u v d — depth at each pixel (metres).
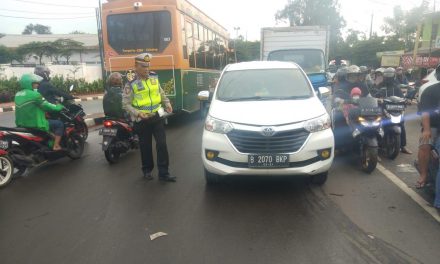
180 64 10.44
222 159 5.04
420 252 3.65
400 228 4.16
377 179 5.86
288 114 5.09
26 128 6.57
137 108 5.78
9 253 3.81
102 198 5.31
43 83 7.45
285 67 6.70
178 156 7.53
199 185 5.72
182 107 10.62
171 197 5.25
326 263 3.48
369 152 6.04
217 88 6.36
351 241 3.89
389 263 3.47
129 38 10.52
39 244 3.99
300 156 4.90
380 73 7.89
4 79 23.08
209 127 5.21
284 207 4.80
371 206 4.80
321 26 13.42
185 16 11.01
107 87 7.20
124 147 7.30
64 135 7.24
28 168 6.64
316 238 3.96
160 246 3.87
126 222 4.48
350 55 46.03
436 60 22.73
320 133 5.04
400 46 40.72
